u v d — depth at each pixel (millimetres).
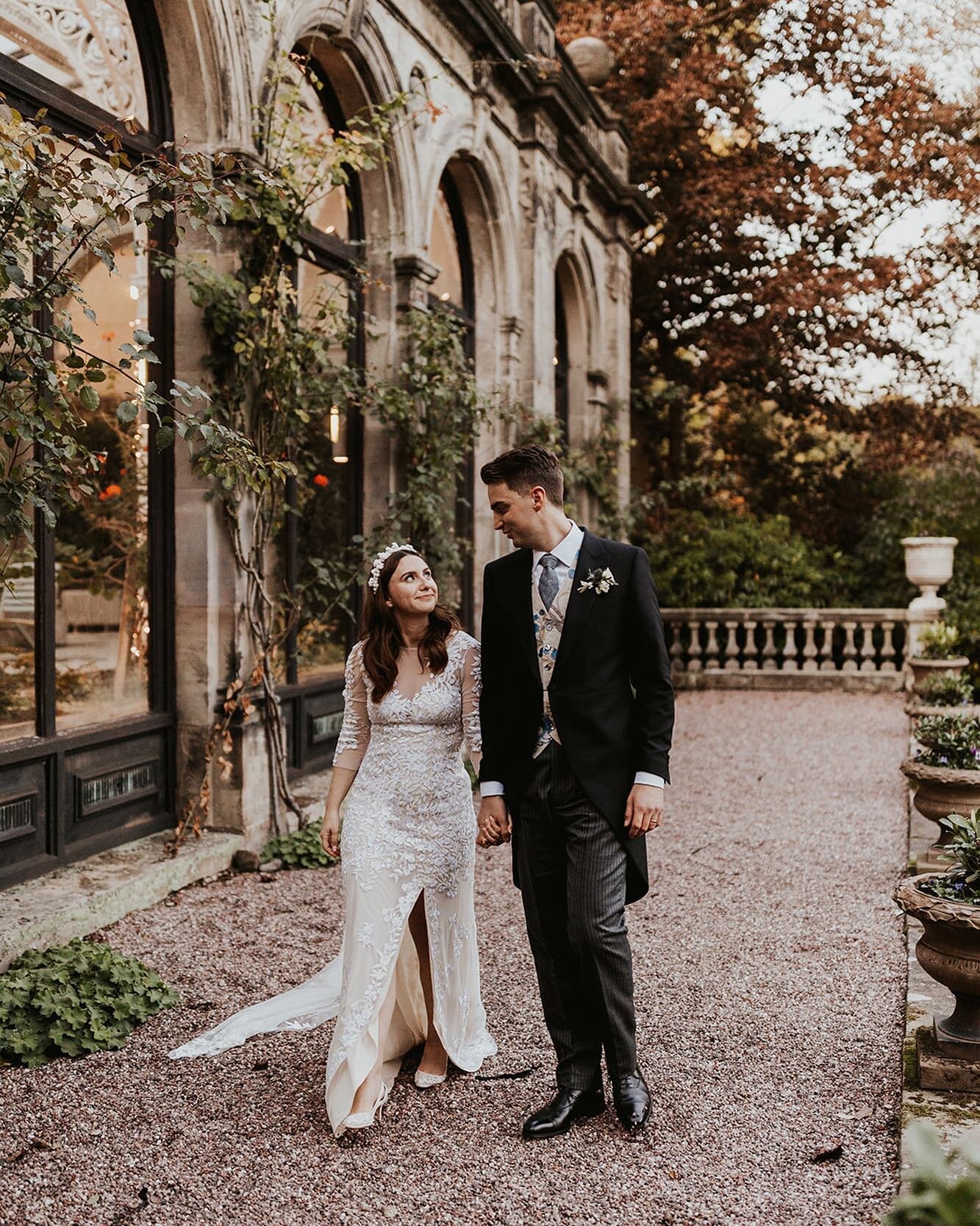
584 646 3035
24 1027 3596
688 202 18203
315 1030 3713
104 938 4559
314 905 5105
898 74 17297
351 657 3414
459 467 10016
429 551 8188
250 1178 2812
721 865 6062
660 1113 3156
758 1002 4027
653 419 20844
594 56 14102
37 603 4953
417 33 8133
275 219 5609
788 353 19172
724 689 14914
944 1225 1583
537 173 10891
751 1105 3211
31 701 4945
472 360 9461
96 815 5316
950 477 17500
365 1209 2674
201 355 5691
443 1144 2986
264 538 6043
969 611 14930
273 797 6008
